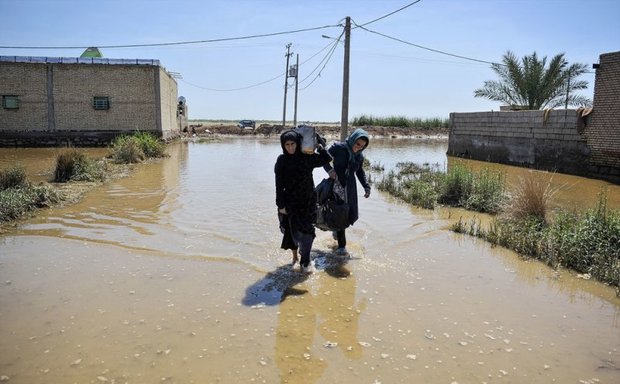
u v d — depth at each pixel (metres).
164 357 3.71
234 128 49.47
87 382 3.35
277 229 7.63
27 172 14.27
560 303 4.99
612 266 5.70
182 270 5.64
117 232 7.29
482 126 22.62
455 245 7.04
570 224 6.91
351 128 53.53
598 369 3.71
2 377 3.38
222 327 4.23
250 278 5.44
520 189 8.53
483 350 3.96
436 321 4.47
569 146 16.64
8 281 5.20
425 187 11.17
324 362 3.70
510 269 6.02
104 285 5.13
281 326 4.28
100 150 25.64
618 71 14.44
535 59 25.45
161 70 29.75
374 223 8.35
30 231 7.28
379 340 4.08
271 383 3.40
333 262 6.10
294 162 5.44
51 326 4.18
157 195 10.65
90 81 28.23
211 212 8.86
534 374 3.62
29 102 27.62
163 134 30.11
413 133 55.75
